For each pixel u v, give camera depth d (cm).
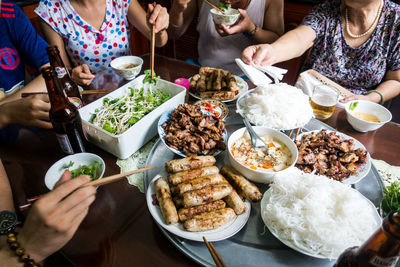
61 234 99
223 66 373
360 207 125
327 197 132
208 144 168
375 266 77
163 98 210
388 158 172
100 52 301
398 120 361
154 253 119
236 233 129
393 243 72
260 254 119
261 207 135
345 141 173
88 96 224
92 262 114
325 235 116
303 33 289
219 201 137
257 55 248
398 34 263
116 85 244
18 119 168
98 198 144
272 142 175
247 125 179
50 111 141
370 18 267
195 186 141
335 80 312
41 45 253
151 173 159
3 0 230
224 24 268
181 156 171
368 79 293
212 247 115
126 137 158
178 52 578
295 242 117
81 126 157
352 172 153
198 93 229
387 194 127
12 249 99
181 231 122
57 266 147
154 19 237
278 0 335
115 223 131
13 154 167
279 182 140
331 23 291
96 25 292
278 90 208
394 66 278
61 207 95
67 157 149
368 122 182
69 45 290
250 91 224
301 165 161
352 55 290
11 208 125
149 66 278
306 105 203
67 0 269
